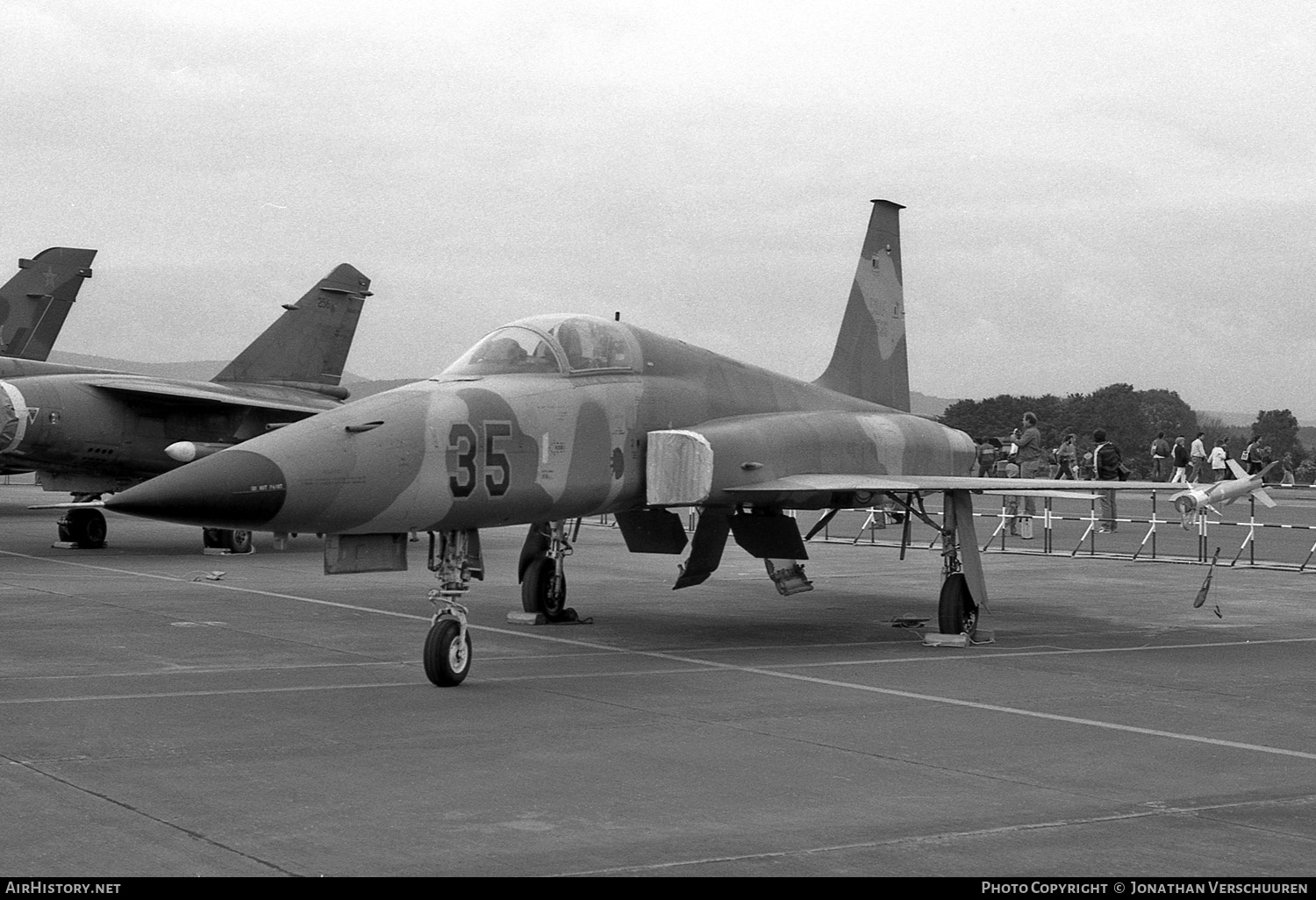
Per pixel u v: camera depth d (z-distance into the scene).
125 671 10.45
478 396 10.79
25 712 8.67
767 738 8.25
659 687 10.15
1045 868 5.57
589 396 11.84
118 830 5.91
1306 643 13.28
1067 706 9.60
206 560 21.84
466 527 10.55
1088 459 30.84
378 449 9.74
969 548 13.09
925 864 5.62
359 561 10.23
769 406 14.27
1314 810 6.61
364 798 6.57
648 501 12.30
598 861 5.59
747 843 5.90
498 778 7.05
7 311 29.59
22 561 20.97
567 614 14.29
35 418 22.23
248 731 8.20
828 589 18.48
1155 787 7.07
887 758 7.72
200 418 25.28
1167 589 18.81
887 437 15.04
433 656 9.88
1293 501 50.78
